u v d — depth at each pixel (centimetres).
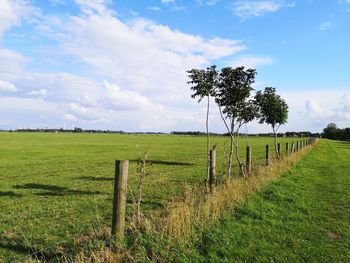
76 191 1847
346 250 989
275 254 934
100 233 993
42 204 1516
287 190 1758
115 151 5028
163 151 5316
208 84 1958
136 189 1880
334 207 1495
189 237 934
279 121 3278
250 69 1975
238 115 2027
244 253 920
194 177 2411
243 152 5219
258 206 1384
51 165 3070
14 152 4394
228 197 1334
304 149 5041
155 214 1203
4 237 1066
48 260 891
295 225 1202
